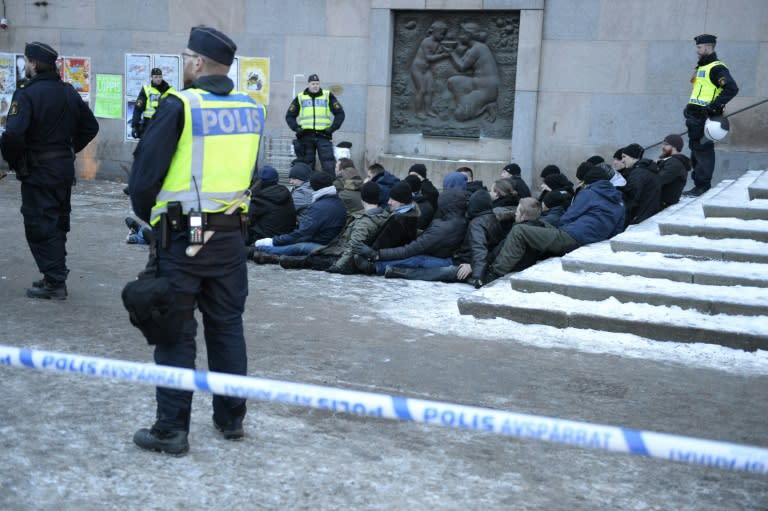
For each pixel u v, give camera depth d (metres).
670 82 12.52
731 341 5.92
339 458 3.98
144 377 2.99
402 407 2.71
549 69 13.11
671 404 4.91
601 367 5.54
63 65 15.53
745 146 12.26
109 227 10.45
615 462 4.08
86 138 6.67
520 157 13.34
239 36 14.55
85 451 3.91
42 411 4.38
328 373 5.23
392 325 6.45
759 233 7.68
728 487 3.85
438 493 3.65
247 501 3.49
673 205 10.26
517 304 6.55
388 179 9.76
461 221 8.37
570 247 8.06
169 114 3.67
